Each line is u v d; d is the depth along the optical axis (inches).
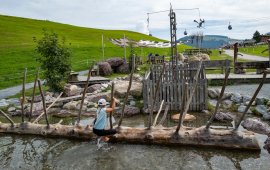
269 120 572.1
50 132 523.5
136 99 763.4
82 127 513.7
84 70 1560.0
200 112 656.4
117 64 1413.6
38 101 794.8
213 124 563.2
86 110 713.6
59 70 870.4
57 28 4202.8
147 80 668.1
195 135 449.7
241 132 438.6
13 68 1498.5
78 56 2041.1
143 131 477.4
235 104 689.0
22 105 543.2
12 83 1151.0
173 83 663.1
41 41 871.1
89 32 4217.5
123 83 849.5
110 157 426.6
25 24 4023.1
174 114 650.8
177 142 454.9
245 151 425.1
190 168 380.2
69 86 865.5
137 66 1446.9
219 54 2883.9
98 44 3117.6
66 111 700.0
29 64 1633.9
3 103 784.3
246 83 1043.9
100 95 789.2
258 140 463.2
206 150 436.8
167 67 725.3
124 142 482.6
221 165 385.1
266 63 1225.4
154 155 427.2
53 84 864.3
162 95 673.0
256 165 380.8
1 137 534.0
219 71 1328.7
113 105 470.3
